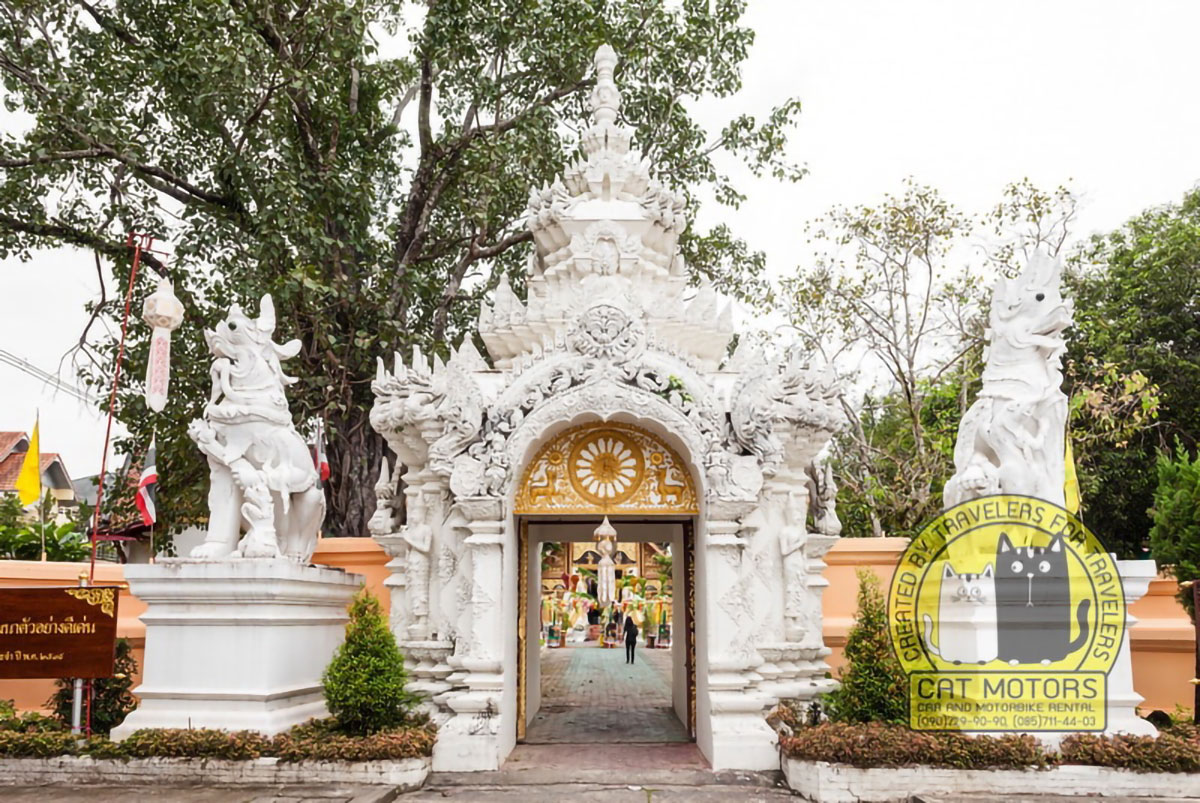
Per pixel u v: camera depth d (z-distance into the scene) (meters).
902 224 24.33
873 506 23.25
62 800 9.92
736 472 11.90
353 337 19.97
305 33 18.70
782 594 13.23
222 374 12.20
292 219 18.34
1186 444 26.30
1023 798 9.79
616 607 38.47
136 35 20.53
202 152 20.98
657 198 15.37
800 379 13.45
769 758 11.39
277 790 10.30
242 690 11.14
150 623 11.46
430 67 21.59
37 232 19.69
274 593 11.22
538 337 14.48
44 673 11.57
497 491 11.91
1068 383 25.89
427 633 13.09
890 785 10.02
